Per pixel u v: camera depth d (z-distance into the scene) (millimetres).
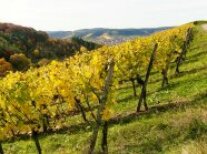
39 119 29516
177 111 26641
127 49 40062
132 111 31781
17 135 35750
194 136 21641
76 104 32406
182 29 65750
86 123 33000
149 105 32406
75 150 28141
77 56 44531
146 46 41062
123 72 38531
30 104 28656
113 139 26547
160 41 42906
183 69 46312
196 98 28406
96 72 26547
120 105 36156
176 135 22891
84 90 27453
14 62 165000
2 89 28781
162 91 36125
